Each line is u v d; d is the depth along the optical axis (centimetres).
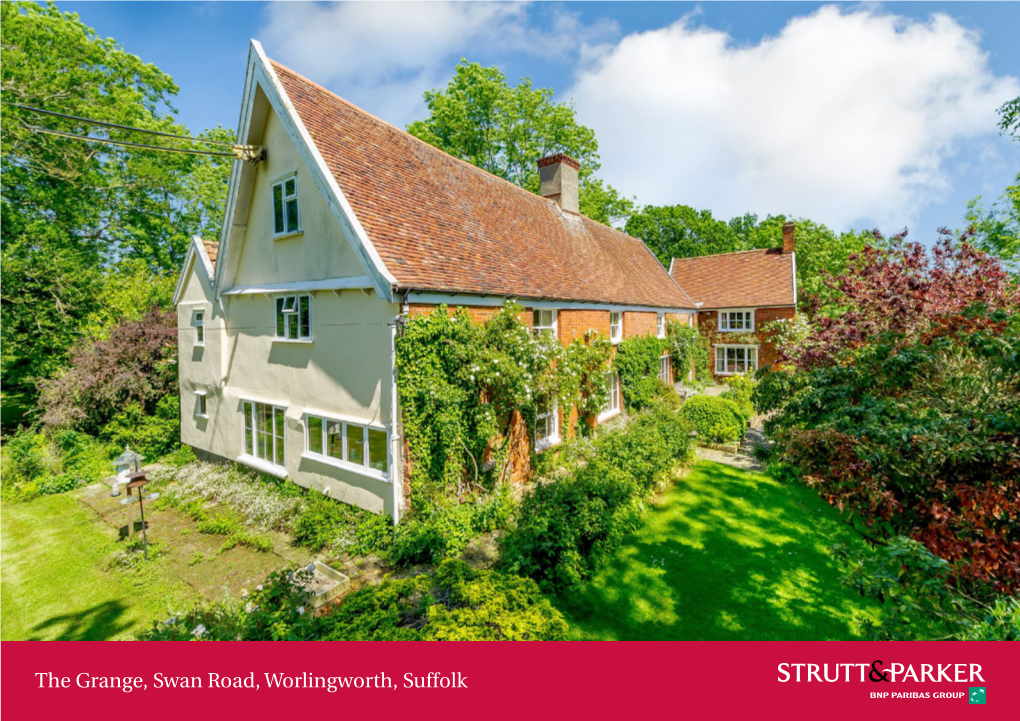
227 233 1224
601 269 1820
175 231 2891
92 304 2098
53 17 2252
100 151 2452
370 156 1135
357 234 877
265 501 1050
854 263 1224
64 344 1980
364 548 860
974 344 513
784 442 636
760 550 884
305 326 1079
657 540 923
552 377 1148
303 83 1141
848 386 653
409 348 874
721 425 1553
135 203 2666
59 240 2223
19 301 1892
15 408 2208
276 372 1160
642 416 1555
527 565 738
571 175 2159
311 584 757
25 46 2109
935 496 501
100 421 1641
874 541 555
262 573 827
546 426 1333
